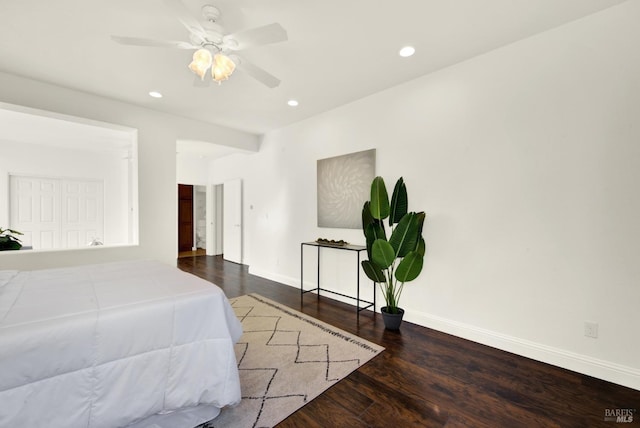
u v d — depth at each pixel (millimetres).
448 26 2061
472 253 2512
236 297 3734
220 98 3348
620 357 1869
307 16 1938
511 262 2305
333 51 2375
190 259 6512
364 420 1541
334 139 3695
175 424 1421
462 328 2557
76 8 1855
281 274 4535
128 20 1982
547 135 2133
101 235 5727
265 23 2008
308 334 2600
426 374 1976
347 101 3449
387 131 3115
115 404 1207
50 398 1091
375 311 3180
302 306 3396
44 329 1127
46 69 2664
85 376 1165
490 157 2404
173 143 3885
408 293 2941
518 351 2254
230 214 6242
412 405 1662
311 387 1819
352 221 3461
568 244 2055
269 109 3713
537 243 2184
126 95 3248
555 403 1684
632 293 1834
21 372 1047
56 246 5285
